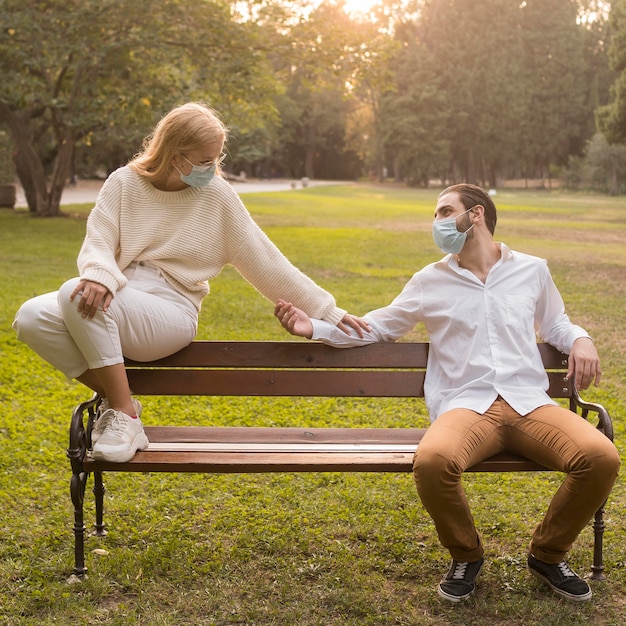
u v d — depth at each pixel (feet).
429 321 13.12
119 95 81.25
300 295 13.10
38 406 20.99
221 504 15.17
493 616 11.38
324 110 326.85
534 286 13.09
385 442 13.15
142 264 12.67
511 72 282.15
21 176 93.86
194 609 11.41
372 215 110.93
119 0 71.92
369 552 13.29
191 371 13.25
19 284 41.14
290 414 20.95
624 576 12.49
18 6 74.59
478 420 12.00
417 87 280.92
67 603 11.33
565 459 11.35
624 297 41.32
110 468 11.71
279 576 12.33
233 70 76.79
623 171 248.11
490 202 13.16
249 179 308.40
